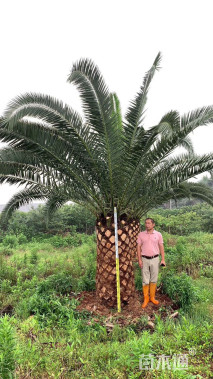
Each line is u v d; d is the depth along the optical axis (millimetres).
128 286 5246
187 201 28359
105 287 5184
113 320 4641
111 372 3025
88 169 5344
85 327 4270
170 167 5746
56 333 3975
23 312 4738
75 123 4648
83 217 20984
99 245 5383
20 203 6605
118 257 5109
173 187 5324
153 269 5164
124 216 5453
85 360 3289
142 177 5270
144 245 5250
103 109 4305
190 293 4887
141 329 4309
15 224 18469
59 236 17375
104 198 5516
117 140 4594
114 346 3535
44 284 5434
